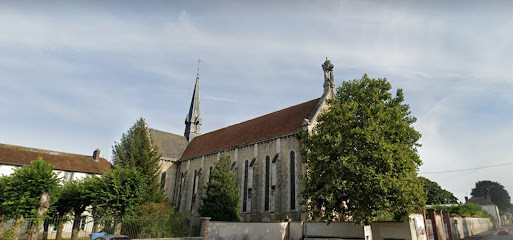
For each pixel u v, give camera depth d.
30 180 24.22
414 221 23.69
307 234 27.00
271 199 33.84
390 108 22.69
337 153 21.27
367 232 21.70
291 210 31.78
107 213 27.30
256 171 37.66
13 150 39.97
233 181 32.31
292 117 38.69
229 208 30.34
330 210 21.34
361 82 24.56
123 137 41.81
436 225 28.09
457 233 37.69
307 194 22.95
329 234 25.89
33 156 40.62
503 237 40.75
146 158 39.56
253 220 35.56
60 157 43.44
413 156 22.78
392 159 20.28
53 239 30.59
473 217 51.59
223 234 23.17
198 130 60.50
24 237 24.34
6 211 23.78
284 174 33.91
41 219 23.16
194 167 48.38
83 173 42.81
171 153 53.34
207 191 32.22
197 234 25.14
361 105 22.59
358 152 21.27
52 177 26.78
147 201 35.00
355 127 22.03
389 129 22.12
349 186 20.20
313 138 23.81
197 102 62.72
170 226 28.50
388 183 19.06
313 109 36.72
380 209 19.95
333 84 39.12
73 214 31.23
